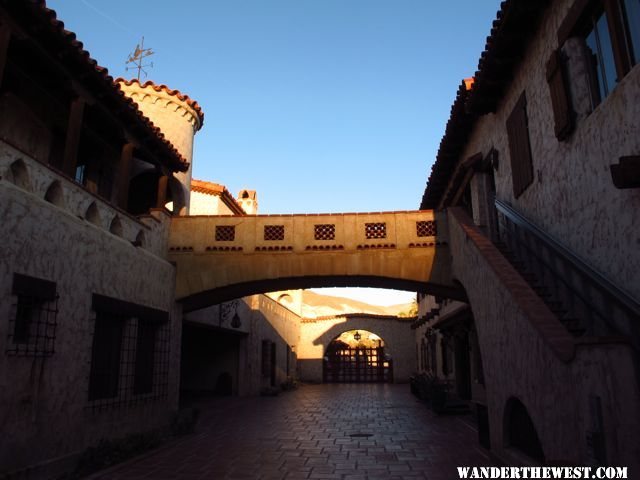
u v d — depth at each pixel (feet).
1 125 30.07
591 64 22.57
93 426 27.50
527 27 27.32
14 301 21.50
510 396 20.62
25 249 22.35
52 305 24.20
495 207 36.04
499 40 28.17
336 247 38.93
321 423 45.57
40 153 33.40
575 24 22.45
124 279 31.45
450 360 64.54
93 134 36.94
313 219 39.73
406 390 91.04
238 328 69.77
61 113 34.91
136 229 34.45
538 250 26.94
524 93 28.78
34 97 32.58
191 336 75.31
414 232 38.75
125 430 31.04
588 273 20.34
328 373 119.65
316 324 121.19
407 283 39.63
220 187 66.18
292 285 41.78
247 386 73.36
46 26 24.61
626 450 12.73
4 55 23.08
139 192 49.80
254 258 39.32
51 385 23.84
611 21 20.01
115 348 31.07
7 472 20.71
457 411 52.21
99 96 30.73
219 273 39.29
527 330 18.29
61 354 24.70
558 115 23.73
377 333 118.32
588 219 21.95
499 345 21.99
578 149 22.68
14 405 21.33
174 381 38.58
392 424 44.86
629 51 19.40
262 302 81.92
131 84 49.29
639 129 17.97
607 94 21.38
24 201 22.40
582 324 22.11
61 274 24.95
